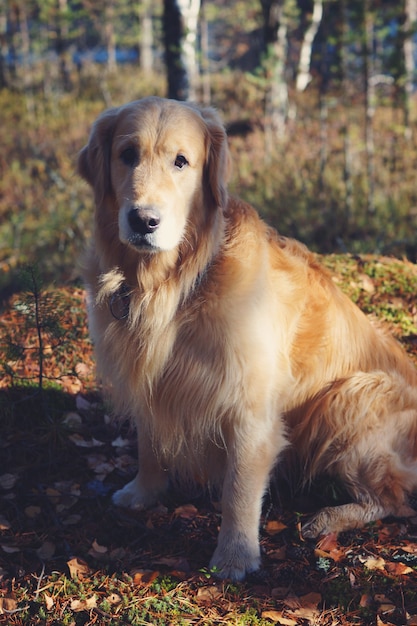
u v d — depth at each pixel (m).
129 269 2.97
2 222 9.84
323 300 3.39
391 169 9.92
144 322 2.95
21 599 2.71
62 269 7.64
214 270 2.92
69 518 3.23
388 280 5.20
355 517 3.23
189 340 2.91
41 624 2.58
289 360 3.26
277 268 3.28
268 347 2.96
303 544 3.11
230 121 14.12
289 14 14.98
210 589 2.78
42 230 8.87
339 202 8.56
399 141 11.16
